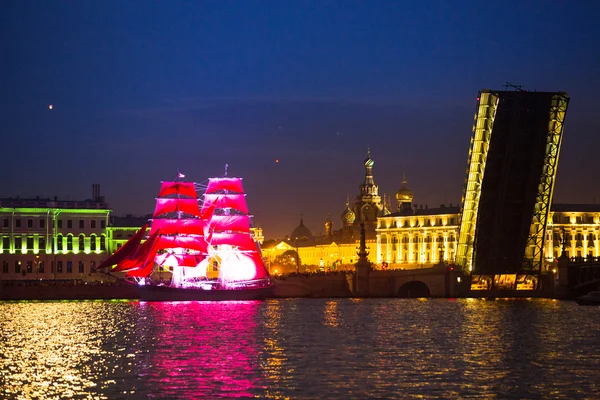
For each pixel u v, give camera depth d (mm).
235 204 189875
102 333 111625
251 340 104000
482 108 147625
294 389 72625
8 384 74812
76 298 187875
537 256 171000
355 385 74125
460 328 117125
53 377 77875
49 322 126750
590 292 169500
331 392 71562
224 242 187875
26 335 109312
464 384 74438
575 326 119125
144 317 136250
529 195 158125
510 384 74375
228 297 185250
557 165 157625
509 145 151250
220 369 81812
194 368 82438
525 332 111500
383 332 112500
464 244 167750
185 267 185250
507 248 167625
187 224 183875
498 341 101938
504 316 136375
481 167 154875
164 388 73188
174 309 155375
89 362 86250
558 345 97938
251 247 189500
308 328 118250
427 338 105312
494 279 184250
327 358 88562
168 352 93250
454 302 174625
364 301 183125
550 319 130125
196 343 101062
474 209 161625
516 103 146875
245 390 72375
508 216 161375
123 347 97500
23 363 85625
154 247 181625
